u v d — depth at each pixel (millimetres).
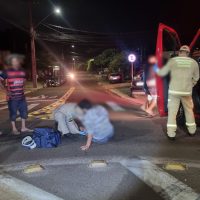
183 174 5406
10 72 8578
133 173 5500
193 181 5105
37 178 5418
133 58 21844
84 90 30969
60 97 22422
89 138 7062
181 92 7465
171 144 7289
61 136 7945
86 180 5258
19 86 8711
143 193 4719
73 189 4926
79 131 7898
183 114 9000
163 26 8289
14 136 8602
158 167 5770
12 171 5816
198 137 7852
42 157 6566
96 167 5848
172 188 4859
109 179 5270
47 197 4672
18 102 8789
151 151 6770
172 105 7551
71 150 6969
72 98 21062
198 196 4574
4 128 9773
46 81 41875
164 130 8812
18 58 8688
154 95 10945
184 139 7695
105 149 6977
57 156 6598
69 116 7867
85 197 4641
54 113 8000
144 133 8477
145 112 11930
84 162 6156
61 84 44812
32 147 7195
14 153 6934
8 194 4816
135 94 18859
